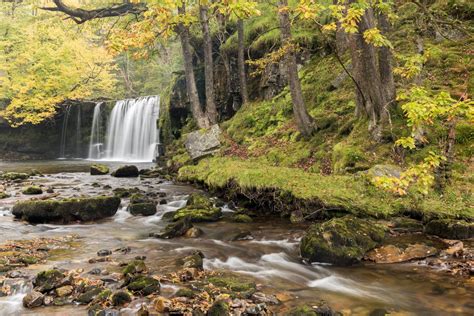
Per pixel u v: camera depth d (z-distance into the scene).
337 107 13.97
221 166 13.62
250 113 17.62
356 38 11.29
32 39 28.50
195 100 18.53
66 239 8.20
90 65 31.88
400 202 8.20
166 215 10.20
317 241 6.70
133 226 9.44
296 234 8.23
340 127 12.62
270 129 15.98
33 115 28.45
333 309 4.91
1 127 31.89
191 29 22.84
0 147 31.67
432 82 11.62
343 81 14.84
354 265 6.36
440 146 9.33
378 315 4.73
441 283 5.51
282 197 9.67
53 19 21.28
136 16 19.59
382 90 10.62
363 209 8.25
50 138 33.00
